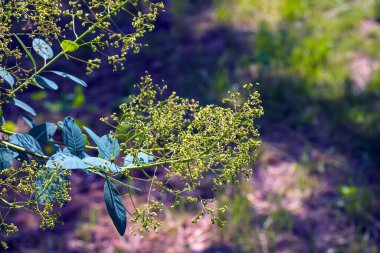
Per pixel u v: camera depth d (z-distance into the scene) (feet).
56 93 18.02
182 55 20.62
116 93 18.31
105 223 13.92
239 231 13.83
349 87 19.21
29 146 4.83
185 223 13.98
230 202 14.29
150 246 13.42
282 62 20.68
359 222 14.39
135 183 14.66
